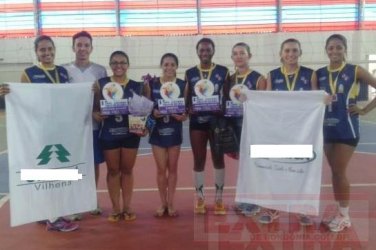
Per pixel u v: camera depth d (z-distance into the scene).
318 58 16.53
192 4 17.48
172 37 17.02
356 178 6.58
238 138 4.75
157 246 4.16
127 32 17.66
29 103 4.07
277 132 4.18
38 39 4.50
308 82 4.42
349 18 17.28
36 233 4.56
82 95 4.32
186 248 4.09
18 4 17.33
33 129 4.10
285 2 17.33
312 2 17.28
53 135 4.20
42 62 4.52
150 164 8.00
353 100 4.29
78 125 4.32
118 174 4.85
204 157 5.05
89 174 4.43
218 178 5.02
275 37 16.89
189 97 4.90
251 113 4.23
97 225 4.77
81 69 4.92
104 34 17.61
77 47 4.87
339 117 4.28
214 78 4.79
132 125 4.62
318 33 16.89
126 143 4.73
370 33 16.98
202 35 17.09
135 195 5.95
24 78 4.46
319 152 4.10
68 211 4.32
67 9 17.41
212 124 4.77
